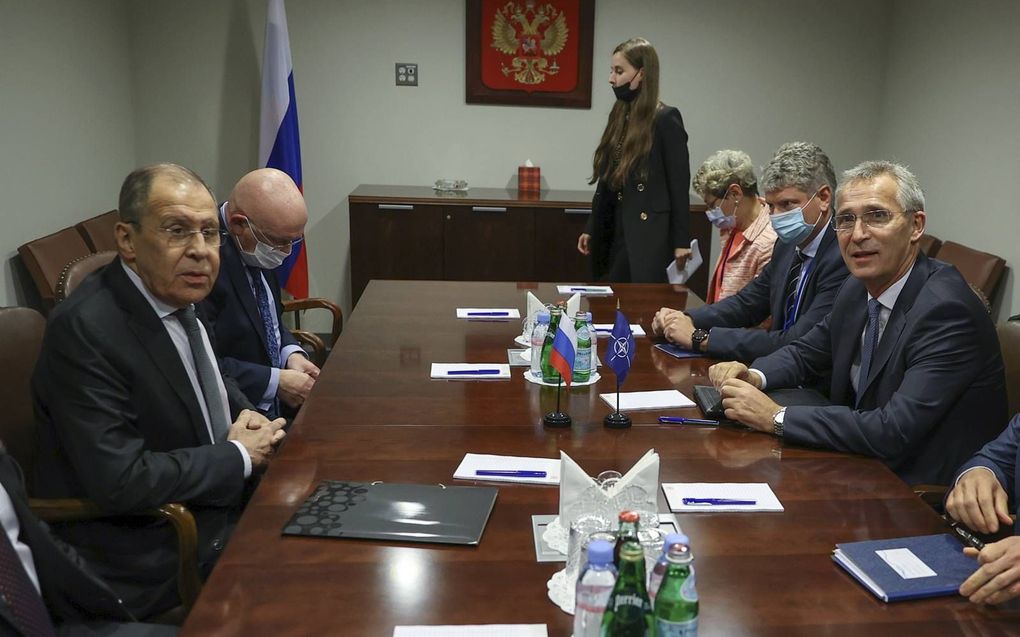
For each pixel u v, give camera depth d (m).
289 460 1.93
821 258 2.73
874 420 2.02
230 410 2.43
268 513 1.68
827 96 5.91
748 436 2.14
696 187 3.39
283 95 5.30
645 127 4.14
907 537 1.62
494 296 3.64
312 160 5.78
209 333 2.29
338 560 1.51
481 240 5.37
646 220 4.23
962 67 5.04
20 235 3.90
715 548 1.58
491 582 1.45
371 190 5.55
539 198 5.43
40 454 1.94
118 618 1.72
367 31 5.60
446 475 1.87
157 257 1.92
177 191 1.91
